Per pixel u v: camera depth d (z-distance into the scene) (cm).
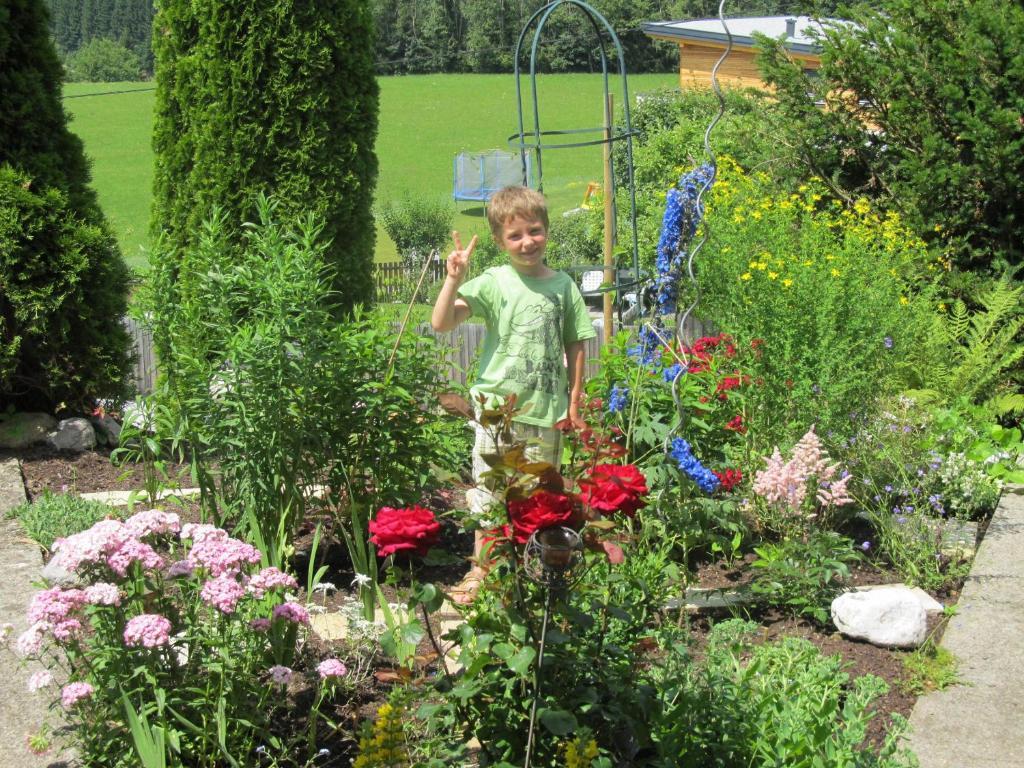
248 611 309
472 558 257
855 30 867
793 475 418
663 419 481
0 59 596
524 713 262
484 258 1953
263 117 665
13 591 400
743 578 443
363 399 436
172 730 268
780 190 895
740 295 596
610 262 652
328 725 310
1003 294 728
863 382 540
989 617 419
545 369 392
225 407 427
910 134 831
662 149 1331
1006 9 787
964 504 552
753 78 1942
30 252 592
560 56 6056
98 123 5197
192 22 682
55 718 313
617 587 304
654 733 273
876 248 727
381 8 6506
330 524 461
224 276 438
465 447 502
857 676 365
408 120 5244
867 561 475
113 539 272
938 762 315
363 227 705
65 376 620
